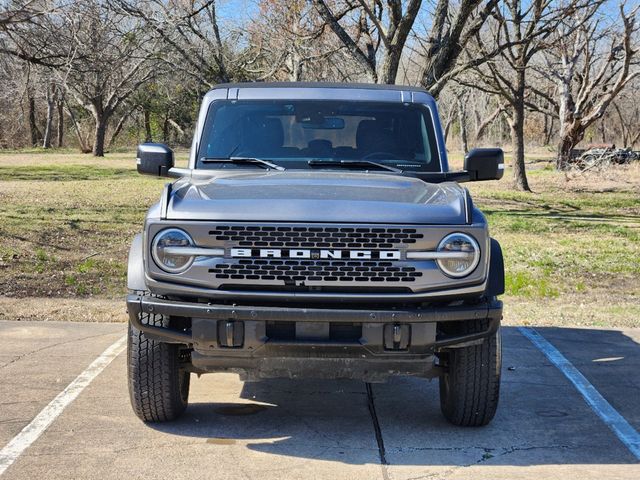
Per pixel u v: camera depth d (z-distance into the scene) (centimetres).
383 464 499
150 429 556
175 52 2338
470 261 491
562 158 4041
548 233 1875
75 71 2000
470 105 7569
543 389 670
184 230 488
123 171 4062
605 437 553
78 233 1669
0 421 564
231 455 510
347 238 485
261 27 2733
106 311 973
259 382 687
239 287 487
